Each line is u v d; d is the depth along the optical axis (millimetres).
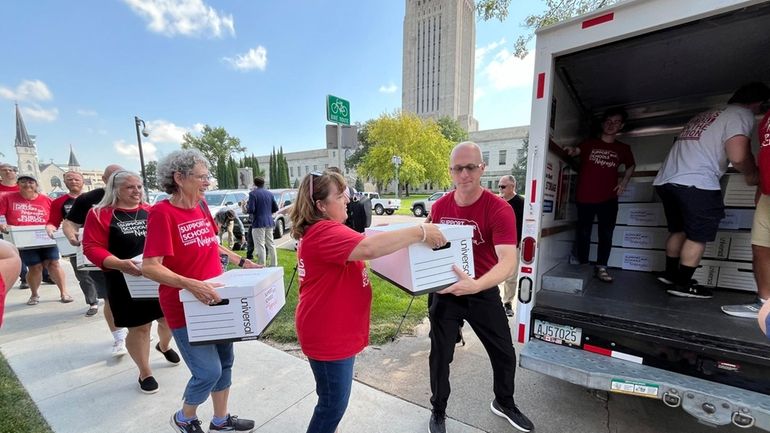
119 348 2857
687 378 1566
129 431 1982
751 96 2133
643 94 3010
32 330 3445
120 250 2248
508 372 1908
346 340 1383
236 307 1473
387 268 1641
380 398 2254
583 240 3021
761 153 1896
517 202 3570
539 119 2008
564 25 1846
